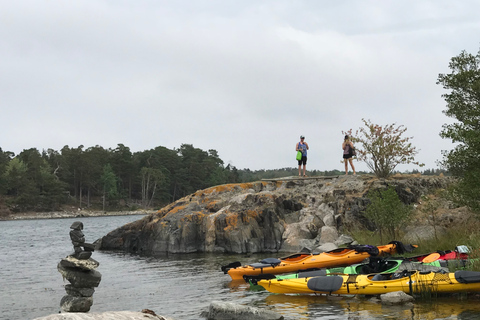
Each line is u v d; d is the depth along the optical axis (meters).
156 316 6.84
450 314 10.03
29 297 15.52
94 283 9.45
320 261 17.00
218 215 27.16
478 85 17.77
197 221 27.80
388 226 19.75
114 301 14.18
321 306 11.73
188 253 27.11
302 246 23.59
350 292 12.65
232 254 25.33
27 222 93.19
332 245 21.64
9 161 137.88
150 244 29.14
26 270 22.66
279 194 27.55
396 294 11.45
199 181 145.75
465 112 18.36
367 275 12.89
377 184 25.20
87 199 138.00
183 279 17.84
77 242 9.27
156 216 30.81
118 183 136.38
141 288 16.31
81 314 6.00
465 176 15.30
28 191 116.88
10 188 117.88
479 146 14.56
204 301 13.48
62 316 5.82
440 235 18.56
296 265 16.88
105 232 55.25
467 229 17.84
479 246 13.93
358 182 26.48
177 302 13.60
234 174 168.12
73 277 9.23
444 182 27.39
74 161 130.25
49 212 118.06
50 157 146.62
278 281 13.64
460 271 11.66
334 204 25.61
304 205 26.97
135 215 124.00
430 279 11.74
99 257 27.28
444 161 15.99
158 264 22.88
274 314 10.58
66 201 129.88
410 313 10.37
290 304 12.23
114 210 131.00
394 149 25.66
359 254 17.25
